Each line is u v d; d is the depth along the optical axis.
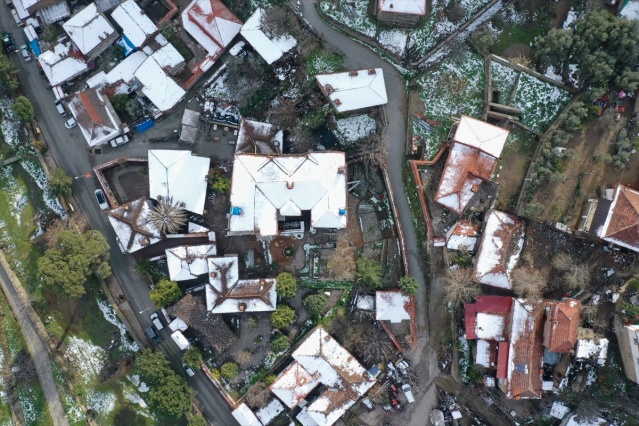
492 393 58.72
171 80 60.62
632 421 55.38
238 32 60.00
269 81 61.06
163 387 59.06
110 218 60.25
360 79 56.62
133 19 61.00
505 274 55.38
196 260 59.88
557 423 57.72
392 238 60.38
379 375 60.62
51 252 58.62
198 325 60.75
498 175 57.31
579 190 55.59
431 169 58.38
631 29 51.28
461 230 56.88
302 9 59.75
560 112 56.31
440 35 58.53
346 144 60.50
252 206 57.47
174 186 59.81
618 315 55.16
